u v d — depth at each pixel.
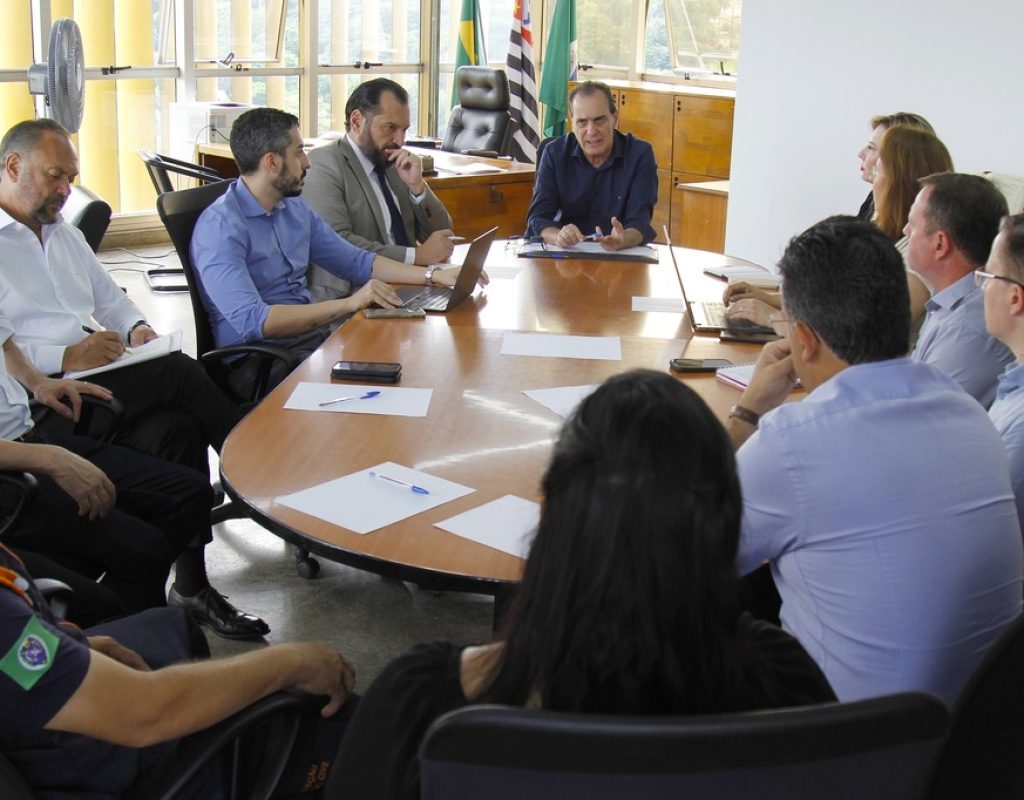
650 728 0.81
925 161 3.13
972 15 4.68
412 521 1.81
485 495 1.91
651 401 0.95
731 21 7.94
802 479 1.47
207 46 7.36
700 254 4.05
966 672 1.49
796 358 1.68
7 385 2.53
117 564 2.33
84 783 1.42
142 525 2.39
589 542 0.92
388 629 2.90
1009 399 1.91
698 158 7.68
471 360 2.66
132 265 6.78
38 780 1.38
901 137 3.16
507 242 4.17
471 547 1.73
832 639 1.51
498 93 7.05
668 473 0.92
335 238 3.57
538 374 2.57
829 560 1.48
